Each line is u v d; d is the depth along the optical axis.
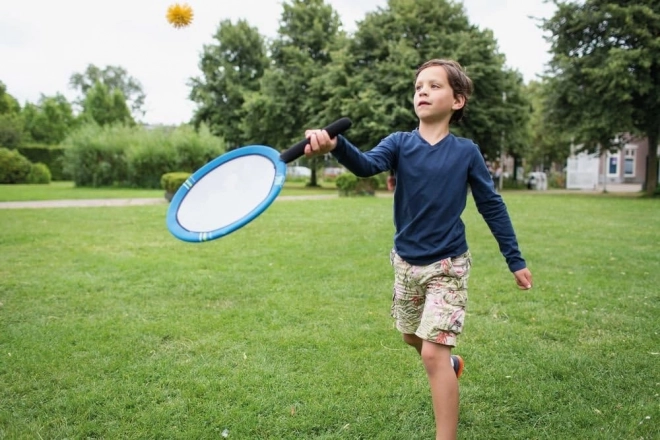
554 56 20.53
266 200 1.83
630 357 3.07
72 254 6.39
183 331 3.55
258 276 5.21
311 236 7.95
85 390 2.66
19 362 3.00
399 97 23.14
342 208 12.76
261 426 2.32
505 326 3.65
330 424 2.35
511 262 2.04
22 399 2.57
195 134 24.53
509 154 28.58
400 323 2.18
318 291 4.63
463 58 22.78
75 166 23.94
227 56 33.75
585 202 15.72
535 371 2.88
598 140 20.55
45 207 12.69
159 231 8.48
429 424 2.34
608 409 2.45
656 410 2.42
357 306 4.17
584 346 3.28
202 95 32.69
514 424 2.35
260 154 2.02
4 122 37.75
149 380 2.80
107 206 13.05
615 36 19.41
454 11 24.61
